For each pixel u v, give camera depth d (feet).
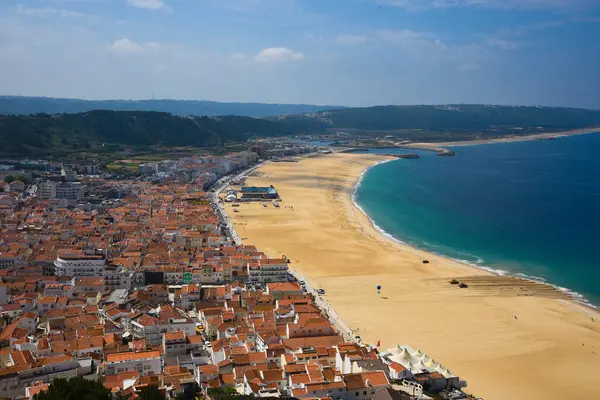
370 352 535.60
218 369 504.84
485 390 531.09
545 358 606.14
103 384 449.89
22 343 555.69
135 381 459.73
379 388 448.65
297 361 524.93
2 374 464.24
